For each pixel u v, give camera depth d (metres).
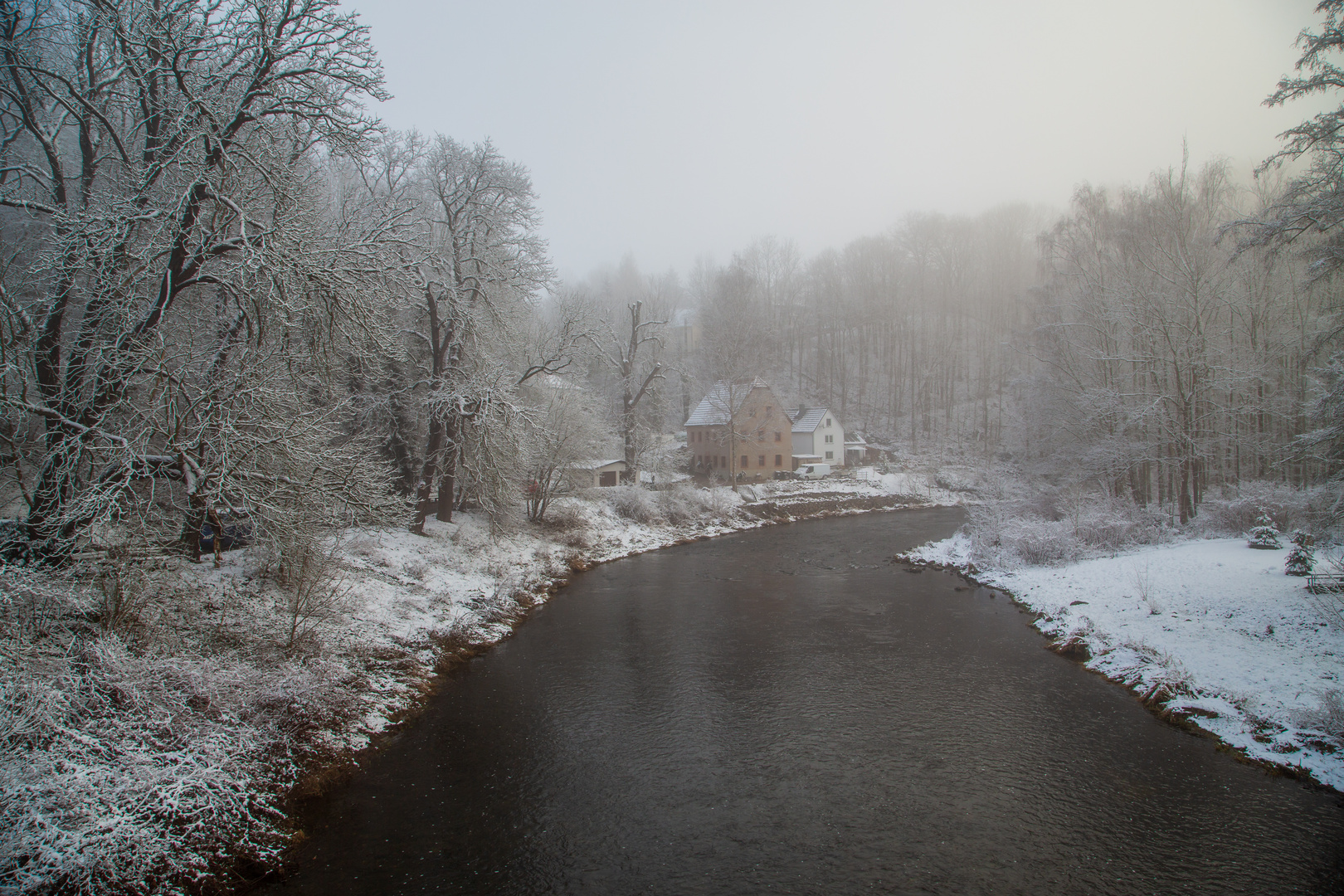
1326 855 8.39
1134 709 12.95
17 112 14.50
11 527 10.98
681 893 7.91
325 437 13.93
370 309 13.91
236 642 11.75
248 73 12.70
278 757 9.89
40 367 12.26
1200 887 7.89
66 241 10.95
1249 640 13.95
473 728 12.41
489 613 19.05
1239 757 10.74
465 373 23.84
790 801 9.98
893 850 8.74
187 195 11.23
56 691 8.04
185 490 12.36
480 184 24.05
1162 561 20.61
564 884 8.02
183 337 13.13
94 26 12.15
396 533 21.84
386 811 9.55
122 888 6.89
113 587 10.16
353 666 13.30
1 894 6.25
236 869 7.87
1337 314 19.48
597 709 13.42
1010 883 8.02
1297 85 13.99
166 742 8.59
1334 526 16.59
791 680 14.95
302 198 13.42
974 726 12.46
